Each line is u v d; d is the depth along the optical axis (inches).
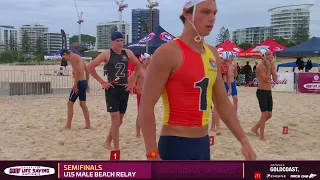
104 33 5123.0
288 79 701.3
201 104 93.7
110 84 223.6
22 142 270.7
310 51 830.5
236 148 256.4
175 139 93.7
